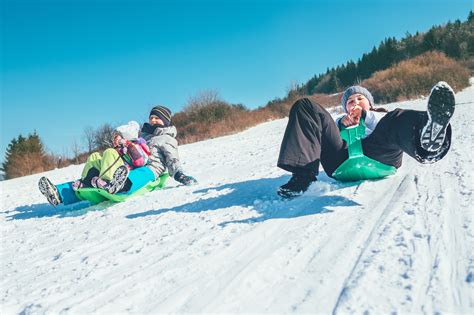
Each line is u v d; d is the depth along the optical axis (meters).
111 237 2.68
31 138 22.77
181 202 3.52
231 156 7.27
